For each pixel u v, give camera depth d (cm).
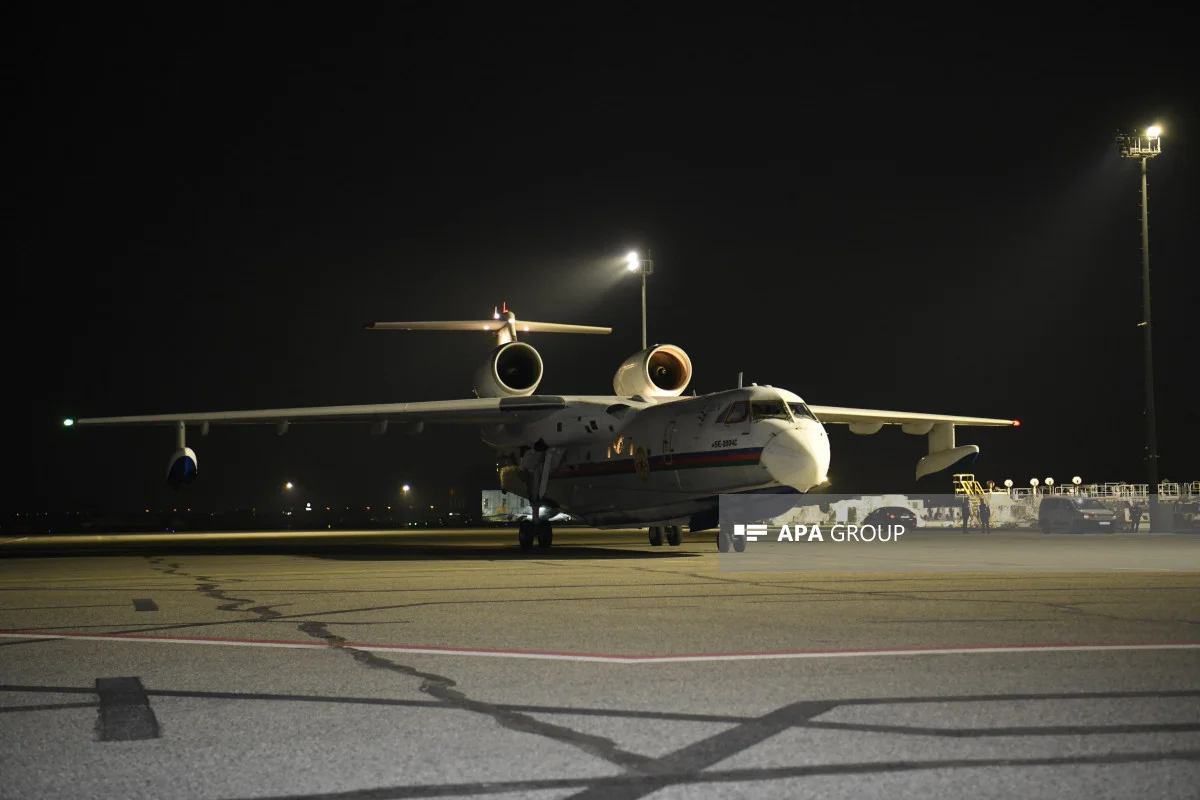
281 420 2366
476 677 625
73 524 7406
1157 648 713
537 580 1380
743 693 565
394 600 1113
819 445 1922
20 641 804
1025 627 828
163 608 1057
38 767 428
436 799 380
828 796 377
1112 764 416
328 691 586
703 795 380
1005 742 451
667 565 1720
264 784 401
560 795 383
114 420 2270
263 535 4622
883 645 734
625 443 2272
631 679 612
